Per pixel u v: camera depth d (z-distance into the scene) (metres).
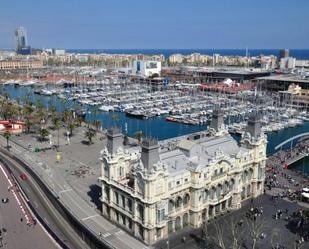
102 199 140.12
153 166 118.56
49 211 150.75
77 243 127.50
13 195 163.25
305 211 138.75
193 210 133.12
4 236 128.50
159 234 125.50
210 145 148.88
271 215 143.50
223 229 133.25
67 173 185.88
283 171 192.88
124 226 132.38
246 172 155.00
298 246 122.12
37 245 123.38
